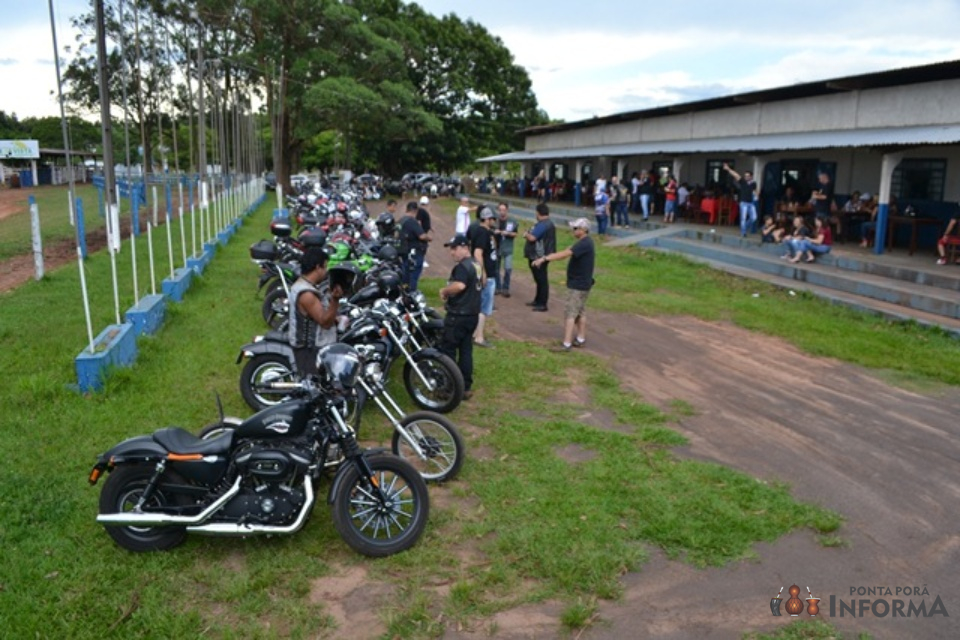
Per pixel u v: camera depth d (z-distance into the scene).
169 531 4.55
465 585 4.23
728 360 9.51
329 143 71.88
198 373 7.77
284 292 9.97
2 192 43.34
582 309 9.88
